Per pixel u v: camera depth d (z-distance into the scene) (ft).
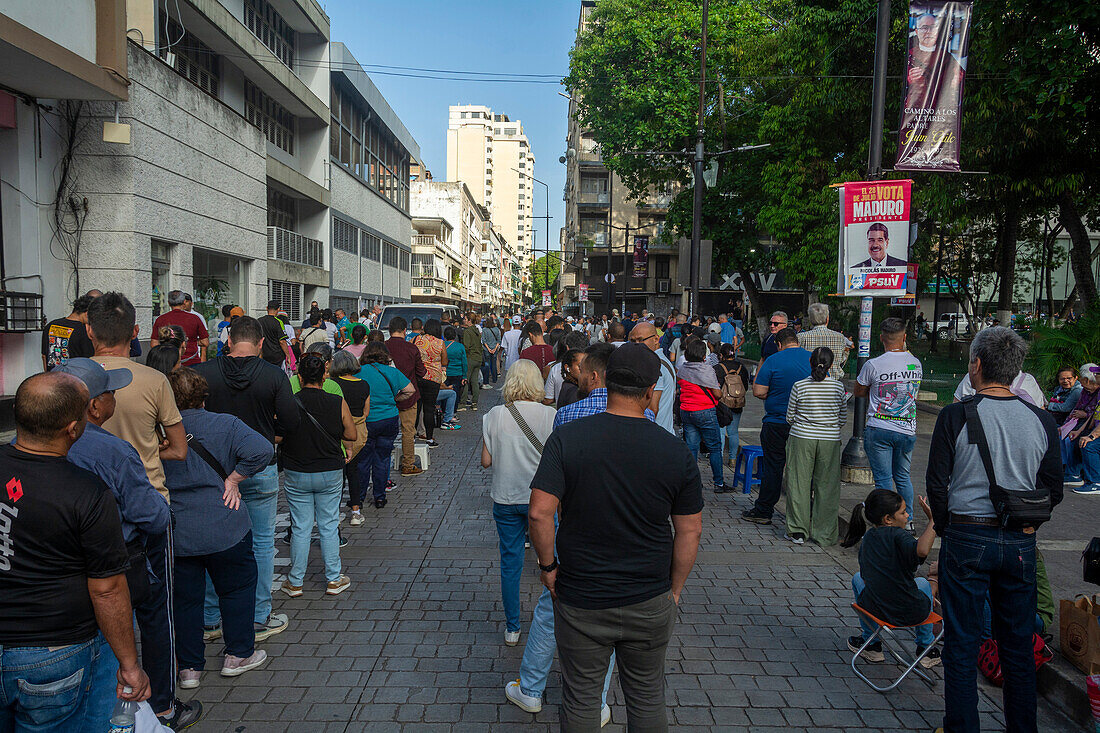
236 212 55.01
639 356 8.63
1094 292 47.80
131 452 9.22
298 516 16.21
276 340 19.17
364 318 73.31
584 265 164.86
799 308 144.56
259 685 12.49
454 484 27.89
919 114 25.38
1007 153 43.11
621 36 86.53
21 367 33.91
